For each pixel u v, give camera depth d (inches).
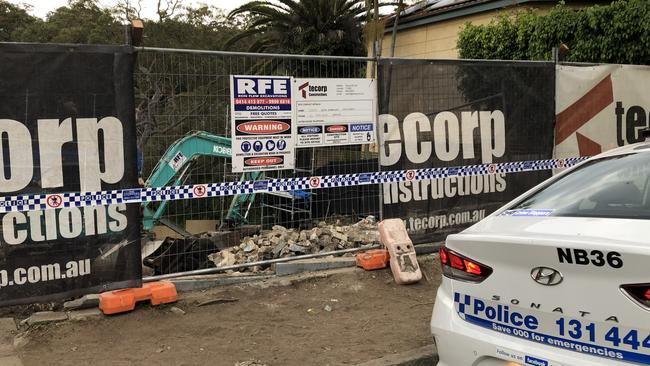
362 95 246.5
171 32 1337.4
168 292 203.8
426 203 263.9
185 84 219.3
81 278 190.9
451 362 122.1
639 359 93.7
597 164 144.7
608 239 101.7
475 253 119.2
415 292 227.8
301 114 233.5
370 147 253.3
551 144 300.5
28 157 180.2
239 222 328.8
